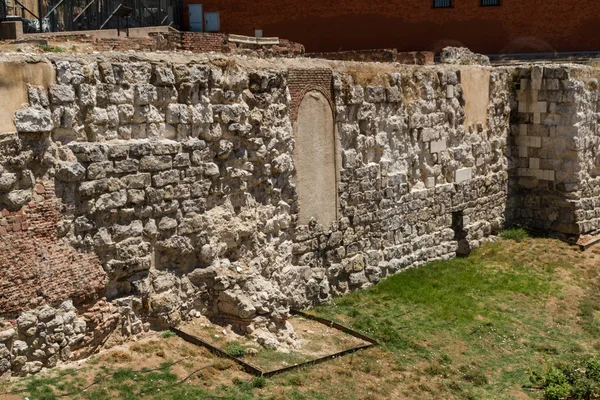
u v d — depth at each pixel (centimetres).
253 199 1858
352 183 2180
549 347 1995
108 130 1516
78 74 1448
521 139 2916
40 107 1383
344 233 2170
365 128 2222
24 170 1373
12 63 1345
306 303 2036
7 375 1350
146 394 1406
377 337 1898
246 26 4059
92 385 1395
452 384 1736
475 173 2703
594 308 2286
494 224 2814
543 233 2895
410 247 2412
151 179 1584
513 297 2286
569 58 3694
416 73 2422
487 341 1991
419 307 2133
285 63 1959
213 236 1741
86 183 1462
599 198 2928
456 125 2605
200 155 1686
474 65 2725
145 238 1594
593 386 1741
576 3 3825
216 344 1634
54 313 1420
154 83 1597
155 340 1598
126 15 2303
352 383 1638
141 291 1591
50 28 2644
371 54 2917
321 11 4012
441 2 3947
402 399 1631
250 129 1814
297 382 1571
